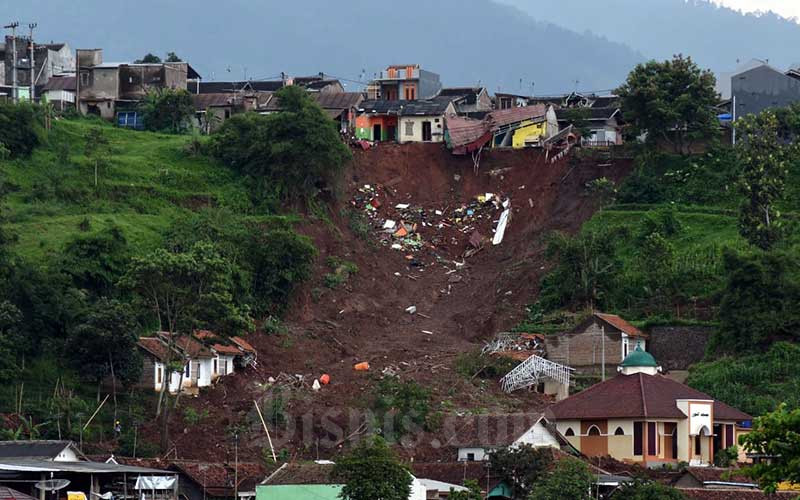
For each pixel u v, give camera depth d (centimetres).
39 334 18775
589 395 18300
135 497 14388
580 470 14650
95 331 18012
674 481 15762
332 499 14400
